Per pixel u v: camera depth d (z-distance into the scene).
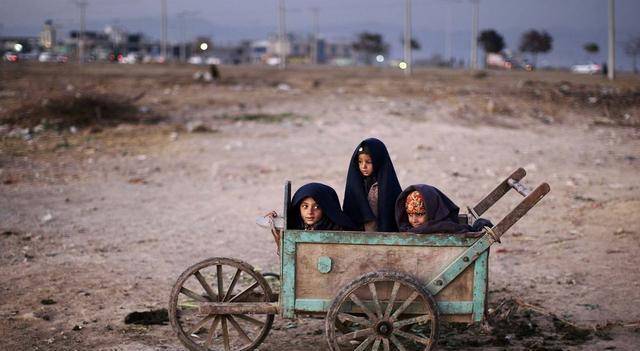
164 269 8.77
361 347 5.36
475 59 62.22
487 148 18.67
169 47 149.00
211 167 16.02
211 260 5.80
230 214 11.80
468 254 5.30
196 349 5.78
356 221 5.96
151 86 31.44
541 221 11.11
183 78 36.03
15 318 7.02
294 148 18.42
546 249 9.59
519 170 6.32
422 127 22.03
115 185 14.23
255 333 6.61
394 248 5.34
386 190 5.89
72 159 16.91
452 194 13.05
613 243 9.79
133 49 155.12
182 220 11.38
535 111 25.78
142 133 20.50
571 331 6.57
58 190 13.70
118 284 8.14
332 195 5.71
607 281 8.20
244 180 14.66
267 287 5.87
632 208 11.66
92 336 6.54
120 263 9.01
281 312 5.42
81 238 10.26
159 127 21.47
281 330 6.75
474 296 5.39
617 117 25.45
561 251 9.48
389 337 5.33
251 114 24.12
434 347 5.34
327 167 15.97
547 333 6.59
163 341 6.41
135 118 22.81
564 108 26.48
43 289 7.94
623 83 34.34
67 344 6.34
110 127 21.34
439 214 5.47
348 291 5.25
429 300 5.27
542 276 8.42
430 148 18.31
